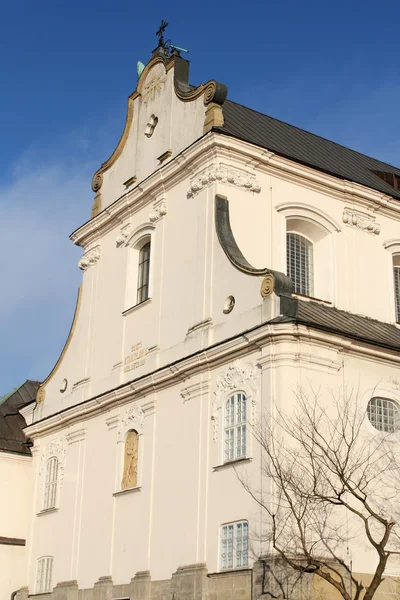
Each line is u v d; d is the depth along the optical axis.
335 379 27.47
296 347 26.95
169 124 35.94
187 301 32.06
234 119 37.06
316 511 25.53
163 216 34.62
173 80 36.19
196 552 28.28
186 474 29.72
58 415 37.81
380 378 28.64
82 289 39.56
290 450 25.81
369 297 34.59
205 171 32.44
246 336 27.88
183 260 32.84
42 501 38.16
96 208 39.62
